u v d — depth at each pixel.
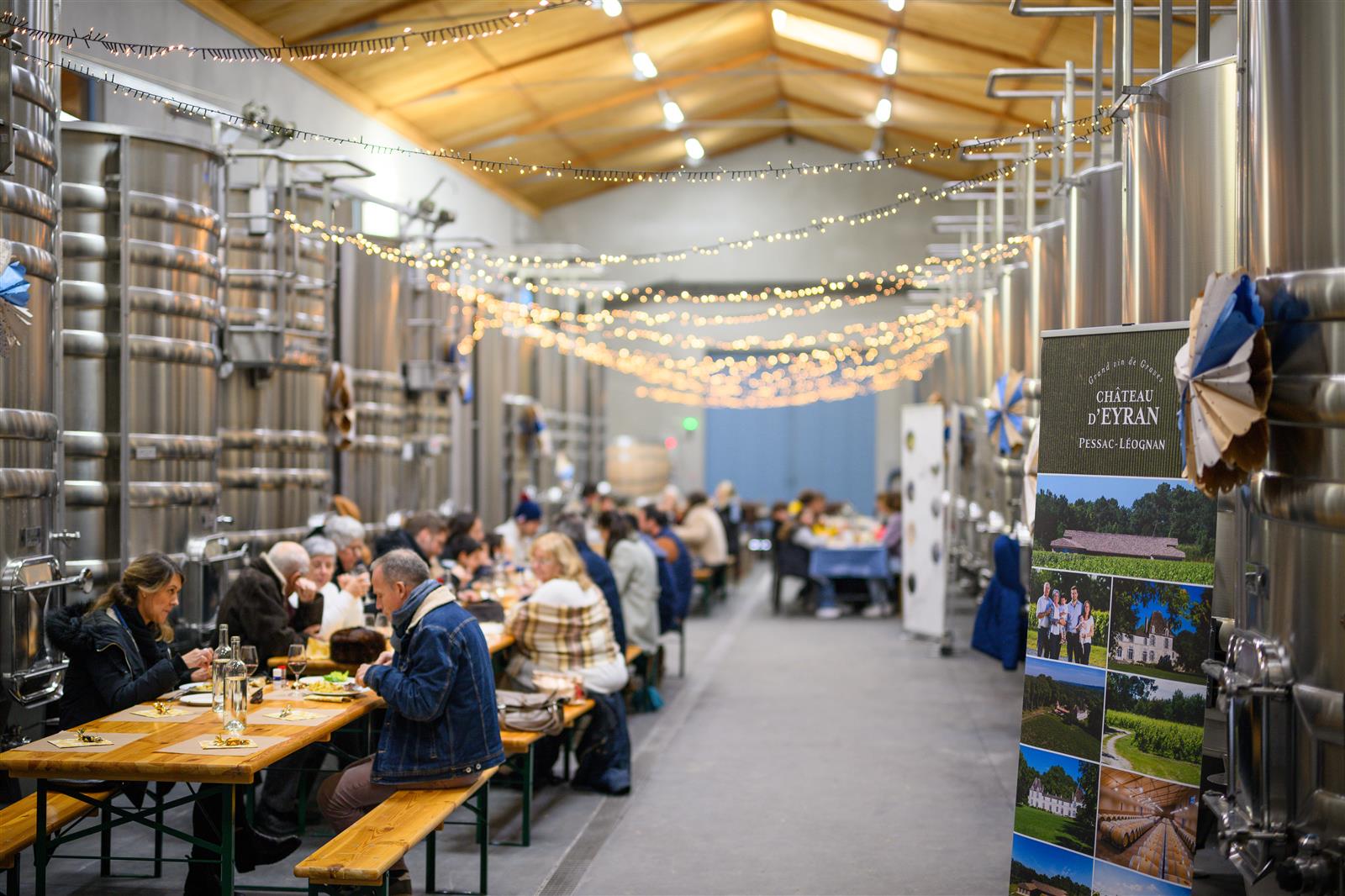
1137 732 4.40
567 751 7.56
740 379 27.02
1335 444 3.75
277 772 6.00
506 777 7.55
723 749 8.61
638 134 20.45
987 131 18.61
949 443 13.55
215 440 8.36
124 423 7.53
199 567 7.99
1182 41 12.04
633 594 9.99
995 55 14.45
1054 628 4.68
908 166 23.25
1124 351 4.57
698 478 27.06
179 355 7.90
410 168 16.14
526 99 16.78
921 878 5.78
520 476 17.95
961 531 13.74
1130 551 4.48
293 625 7.34
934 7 13.38
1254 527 4.23
